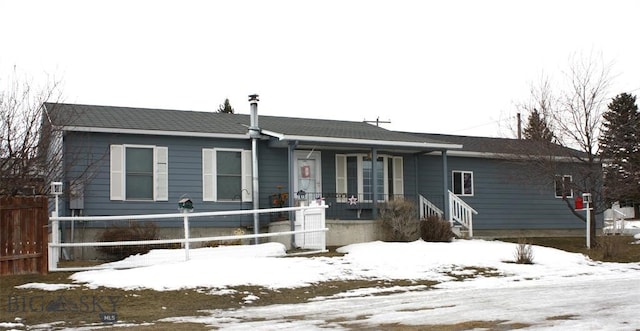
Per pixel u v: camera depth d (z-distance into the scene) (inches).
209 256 668.1
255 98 850.8
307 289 546.0
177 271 561.9
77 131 753.6
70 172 748.6
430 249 752.3
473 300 473.7
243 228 858.8
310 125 992.9
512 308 425.1
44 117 711.1
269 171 888.3
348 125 1080.8
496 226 1073.5
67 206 751.1
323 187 921.5
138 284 522.0
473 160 1071.6
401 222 844.0
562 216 1130.7
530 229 1101.1
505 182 1087.0
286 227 824.3
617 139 960.9
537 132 962.7
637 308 412.5
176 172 827.4
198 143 842.8
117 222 778.2
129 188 798.5
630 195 1023.0
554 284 580.1
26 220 539.2
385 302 480.1
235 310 458.0
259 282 551.8
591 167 923.4
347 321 389.7
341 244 831.7
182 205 786.8
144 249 724.7
